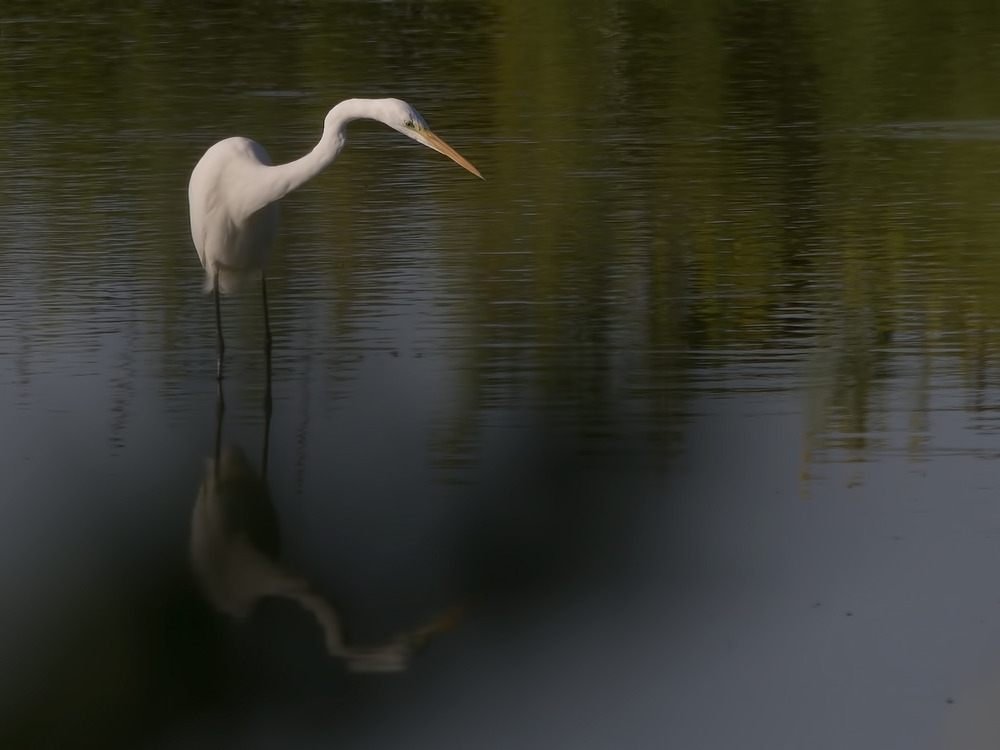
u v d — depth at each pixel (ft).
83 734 23.13
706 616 26.22
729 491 31.04
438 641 25.70
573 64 94.02
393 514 30.35
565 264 50.16
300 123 74.79
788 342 41.37
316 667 24.76
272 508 30.71
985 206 57.62
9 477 32.30
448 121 76.48
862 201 58.85
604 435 34.35
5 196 60.34
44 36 105.70
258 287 47.73
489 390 37.63
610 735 22.61
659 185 62.23
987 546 28.27
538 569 27.96
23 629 26.04
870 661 24.56
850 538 28.84
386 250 52.34
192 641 25.79
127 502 31.07
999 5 116.37
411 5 121.70
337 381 38.63
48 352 41.04
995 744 22.08
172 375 39.22
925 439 33.68
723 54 97.19
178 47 101.04
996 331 41.93
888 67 91.40
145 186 62.08
